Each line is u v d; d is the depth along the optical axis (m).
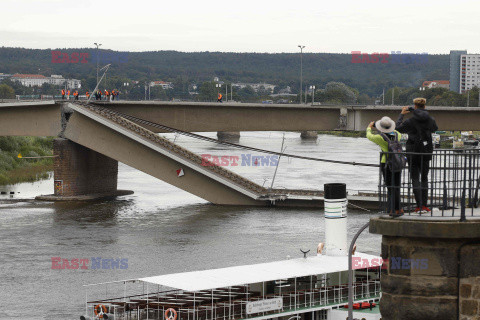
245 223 100.06
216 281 49.53
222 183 117.38
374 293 55.62
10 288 63.97
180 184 118.69
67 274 69.25
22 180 154.00
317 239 88.06
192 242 86.19
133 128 120.00
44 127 126.31
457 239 17.61
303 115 130.00
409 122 19.23
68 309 57.41
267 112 129.50
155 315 50.19
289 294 52.44
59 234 91.12
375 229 18.08
